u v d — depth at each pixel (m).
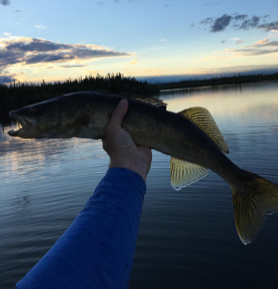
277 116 13.37
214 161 2.17
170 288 3.00
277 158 6.84
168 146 2.02
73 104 1.94
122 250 0.89
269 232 3.96
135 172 1.19
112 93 2.00
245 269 3.22
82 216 0.96
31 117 1.95
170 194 5.52
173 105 26.20
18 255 3.77
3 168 8.52
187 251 3.62
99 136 1.93
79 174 7.34
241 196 2.23
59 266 0.76
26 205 5.46
